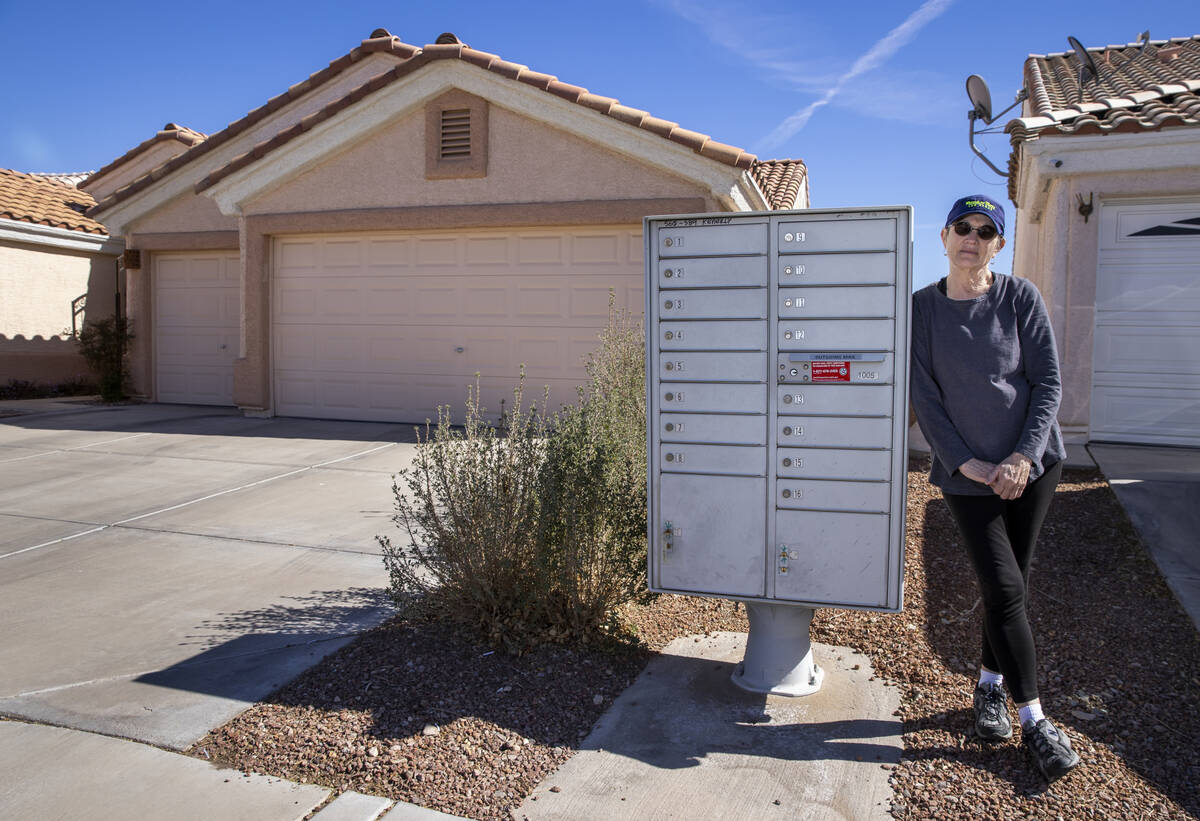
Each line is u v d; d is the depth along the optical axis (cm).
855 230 322
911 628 418
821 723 336
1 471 791
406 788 296
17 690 367
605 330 839
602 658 395
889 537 329
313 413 1125
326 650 405
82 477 767
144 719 342
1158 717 326
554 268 1015
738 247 335
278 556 548
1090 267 780
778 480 338
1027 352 312
